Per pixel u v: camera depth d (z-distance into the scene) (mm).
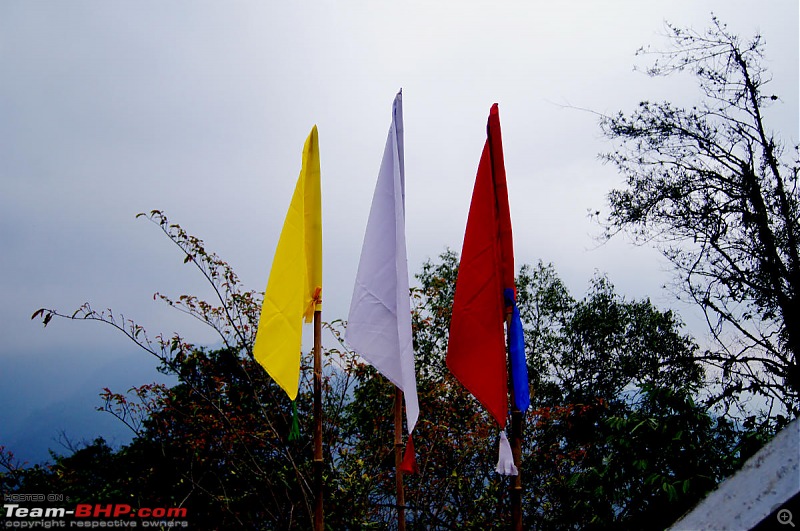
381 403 9133
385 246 5359
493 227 4949
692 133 11094
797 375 9461
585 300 13164
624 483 6520
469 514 8594
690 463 6227
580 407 9633
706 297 10570
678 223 10891
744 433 6918
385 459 8625
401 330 5105
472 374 4773
